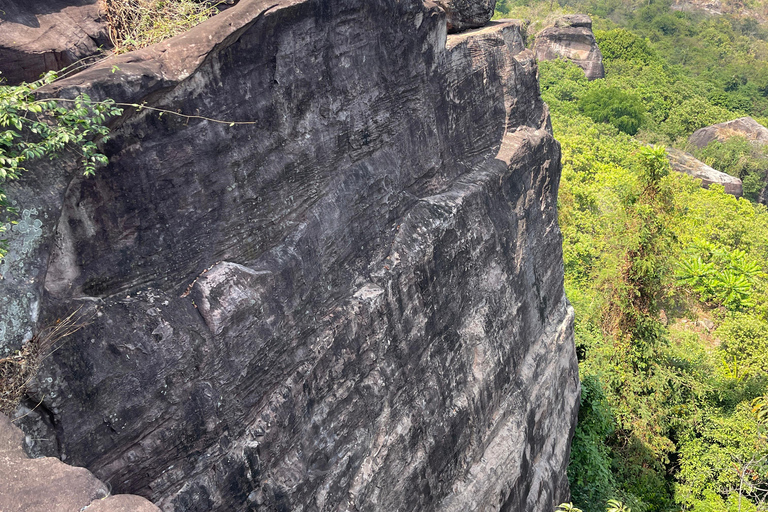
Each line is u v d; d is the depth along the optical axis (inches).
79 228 148.7
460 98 321.1
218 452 174.4
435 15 280.8
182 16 218.4
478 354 317.7
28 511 103.3
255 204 193.9
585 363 589.3
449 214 289.6
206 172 175.8
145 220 162.1
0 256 129.7
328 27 215.0
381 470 240.5
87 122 138.5
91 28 202.4
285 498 193.8
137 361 153.9
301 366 206.5
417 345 266.2
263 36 187.9
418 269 264.4
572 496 497.4
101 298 153.3
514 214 370.0
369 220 248.4
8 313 130.3
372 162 251.1
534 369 387.9
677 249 610.9
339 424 222.2
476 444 312.0
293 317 202.8
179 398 163.3
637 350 603.8
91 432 145.8
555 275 449.4
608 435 581.9
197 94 170.9
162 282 167.5
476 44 335.3
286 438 196.4
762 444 553.9
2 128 132.5
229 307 176.6
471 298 317.4
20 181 133.0
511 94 377.1
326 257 224.4
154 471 160.4
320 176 222.8
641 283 593.3
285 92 200.8
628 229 583.8
